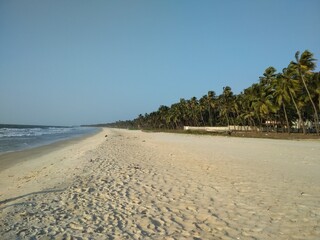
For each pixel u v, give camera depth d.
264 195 10.02
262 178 12.95
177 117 114.06
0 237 6.83
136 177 13.59
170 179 13.04
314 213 8.05
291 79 49.56
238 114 83.75
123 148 30.53
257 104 61.31
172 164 17.66
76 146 39.66
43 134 83.12
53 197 10.38
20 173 18.30
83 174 14.67
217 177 13.30
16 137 63.41
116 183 12.32
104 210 8.73
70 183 12.60
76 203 9.52
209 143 37.38
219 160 19.09
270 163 17.56
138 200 9.72
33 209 9.04
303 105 52.91
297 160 18.88
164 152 25.34
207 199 9.70
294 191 10.52
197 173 14.42
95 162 19.05
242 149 27.44
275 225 7.25
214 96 96.56
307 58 46.12
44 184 13.03
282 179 12.68
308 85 50.97
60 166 19.05
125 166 17.00
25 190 12.18
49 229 7.29
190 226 7.35
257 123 81.25
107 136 66.44
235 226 7.27
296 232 6.77
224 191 10.70
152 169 15.83
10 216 8.42
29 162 23.73
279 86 52.28
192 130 89.12
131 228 7.26
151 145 34.78
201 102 100.56
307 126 73.50
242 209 8.56
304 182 12.05
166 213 8.38
